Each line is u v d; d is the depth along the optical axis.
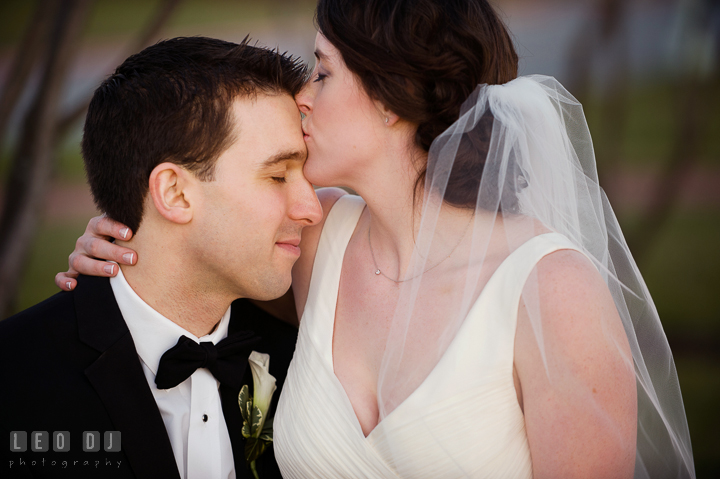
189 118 1.53
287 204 1.67
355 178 1.63
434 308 1.53
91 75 6.04
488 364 1.40
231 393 1.71
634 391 1.36
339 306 1.75
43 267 5.89
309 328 1.74
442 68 1.46
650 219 6.05
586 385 1.31
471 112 1.46
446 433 1.41
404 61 1.46
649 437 1.59
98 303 1.61
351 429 1.54
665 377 1.62
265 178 1.60
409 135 1.57
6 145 3.88
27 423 1.46
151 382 1.63
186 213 1.56
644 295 1.64
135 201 1.60
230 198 1.56
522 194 1.51
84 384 1.52
